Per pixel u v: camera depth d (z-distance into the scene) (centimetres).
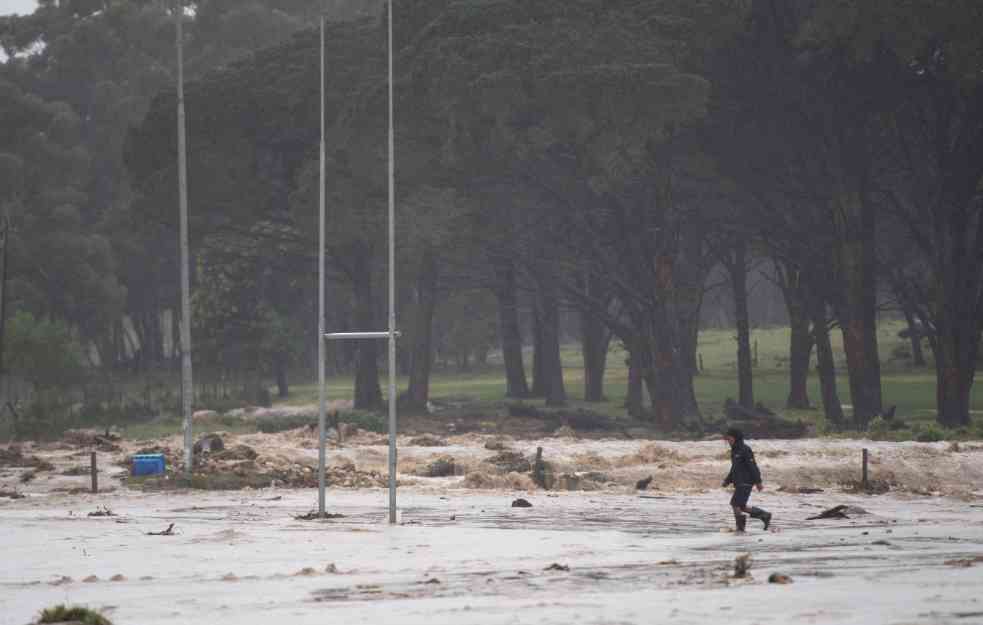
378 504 13862
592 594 5166
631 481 17525
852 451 19862
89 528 10688
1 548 8788
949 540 8662
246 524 11006
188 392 17612
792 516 11988
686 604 4650
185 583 6216
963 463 18712
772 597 4788
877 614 4206
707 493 15888
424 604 4947
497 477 17162
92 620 4381
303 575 6538
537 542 8812
